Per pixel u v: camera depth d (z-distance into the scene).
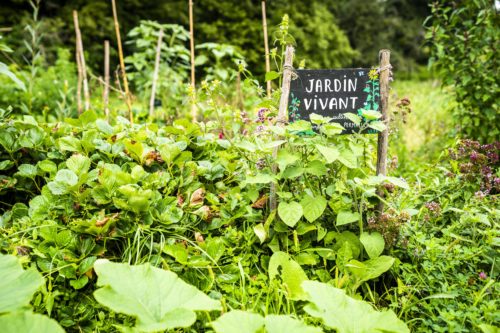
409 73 23.83
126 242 2.36
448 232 2.50
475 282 2.32
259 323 1.76
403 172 4.61
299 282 2.18
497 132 4.27
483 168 2.81
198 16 14.31
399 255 2.49
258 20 14.29
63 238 2.22
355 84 2.58
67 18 12.88
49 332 1.53
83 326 2.00
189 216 2.57
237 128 3.04
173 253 2.22
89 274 2.11
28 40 11.39
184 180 2.74
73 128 2.99
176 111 4.93
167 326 1.67
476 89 4.27
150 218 2.37
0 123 2.78
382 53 2.55
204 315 2.04
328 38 15.49
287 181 2.59
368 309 1.91
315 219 2.38
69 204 2.41
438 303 2.21
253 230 2.53
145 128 3.15
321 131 2.46
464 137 4.44
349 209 2.45
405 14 27.31
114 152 2.76
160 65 6.02
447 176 3.04
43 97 6.36
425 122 6.50
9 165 2.69
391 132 3.43
